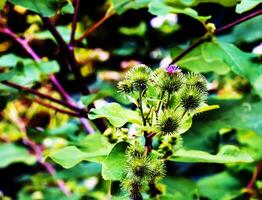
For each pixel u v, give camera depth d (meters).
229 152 0.56
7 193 1.27
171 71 0.55
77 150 0.56
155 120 0.55
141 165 0.52
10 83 0.81
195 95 0.54
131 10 1.08
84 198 1.05
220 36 0.86
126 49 1.12
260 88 0.72
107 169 0.52
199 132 0.76
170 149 0.57
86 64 1.17
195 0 0.75
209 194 0.86
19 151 1.09
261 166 0.87
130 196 0.53
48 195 1.06
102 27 1.12
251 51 0.86
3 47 0.92
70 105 0.81
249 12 0.86
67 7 0.71
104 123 0.75
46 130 0.94
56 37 0.78
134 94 0.55
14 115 1.12
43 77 0.91
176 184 0.84
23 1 0.68
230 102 0.79
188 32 1.05
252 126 0.76
